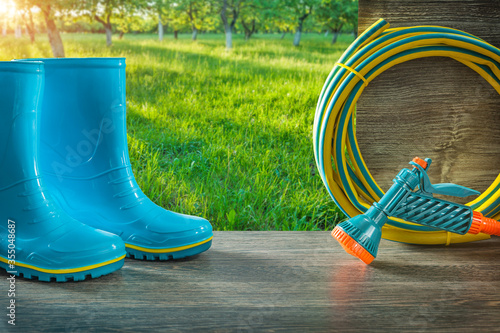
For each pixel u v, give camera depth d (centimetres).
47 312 82
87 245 92
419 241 117
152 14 1570
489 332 78
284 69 592
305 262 107
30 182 95
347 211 121
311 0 1368
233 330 78
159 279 96
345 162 117
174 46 1102
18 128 93
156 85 429
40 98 95
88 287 92
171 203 169
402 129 132
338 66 113
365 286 95
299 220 152
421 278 99
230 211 149
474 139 133
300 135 250
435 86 129
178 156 223
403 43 109
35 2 841
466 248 117
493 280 98
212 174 191
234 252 112
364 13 126
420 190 102
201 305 86
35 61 93
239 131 253
